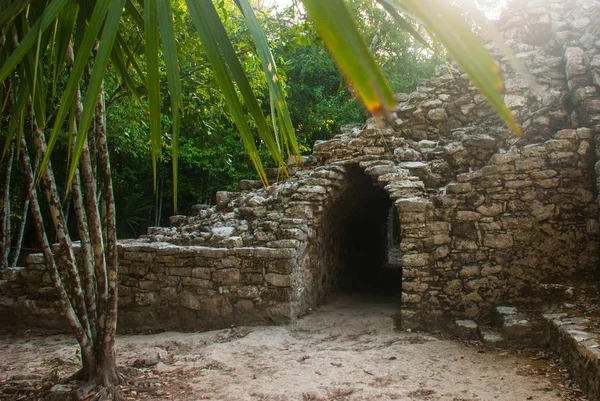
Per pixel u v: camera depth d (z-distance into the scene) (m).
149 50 1.68
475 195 6.26
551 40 8.34
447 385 4.16
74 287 4.04
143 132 10.54
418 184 6.73
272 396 3.99
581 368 3.88
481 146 7.15
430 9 0.70
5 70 1.92
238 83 1.68
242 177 12.89
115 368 4.17
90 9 2.74
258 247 6.52
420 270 6.27
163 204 14.95
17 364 5.19
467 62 0.69
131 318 6.78
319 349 5.38
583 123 6.50
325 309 7.25
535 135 6.94
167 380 4.43
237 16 8.76
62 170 11.49
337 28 0.65
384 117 0.63
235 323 6.45
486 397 3.86
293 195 7.11
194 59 6.05
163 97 6.24
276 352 5.29
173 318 6.66
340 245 9.21
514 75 7.87
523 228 6.11
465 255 6.19
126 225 13.78
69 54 3.69
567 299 5.57
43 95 2.63
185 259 6.69
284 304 6.33
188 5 1.69
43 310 6.94
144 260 6.81
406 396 3.95
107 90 7.90
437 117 8.14
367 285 9.62
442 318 6.14
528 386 4.03
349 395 4.01
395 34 11.30
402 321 6.19
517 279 6.05
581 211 6.06
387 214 12.49
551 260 6.04
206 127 6.36
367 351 5.25
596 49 7.18
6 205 7.32
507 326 5.24
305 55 13.30
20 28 2.92
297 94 13.34
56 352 5.56
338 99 13.24
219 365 4.87
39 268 7.06
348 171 7.57
